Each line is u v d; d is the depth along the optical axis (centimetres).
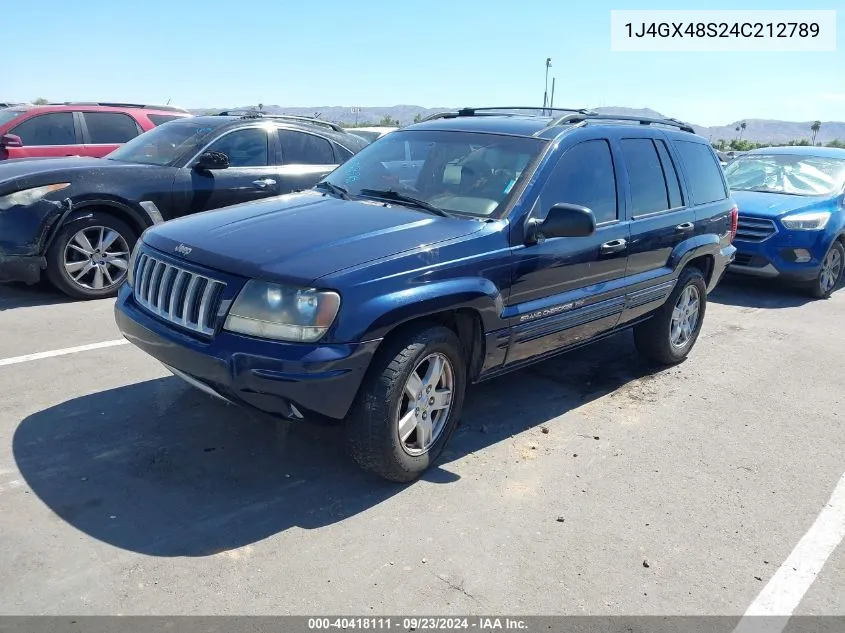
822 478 420
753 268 898
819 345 698
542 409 497
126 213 696
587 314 472
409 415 371
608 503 377
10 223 635
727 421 498
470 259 383
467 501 369
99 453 391
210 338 341
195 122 788
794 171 1006
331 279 330
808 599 310
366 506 358
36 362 517
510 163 441
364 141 898
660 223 529
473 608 289
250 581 296
